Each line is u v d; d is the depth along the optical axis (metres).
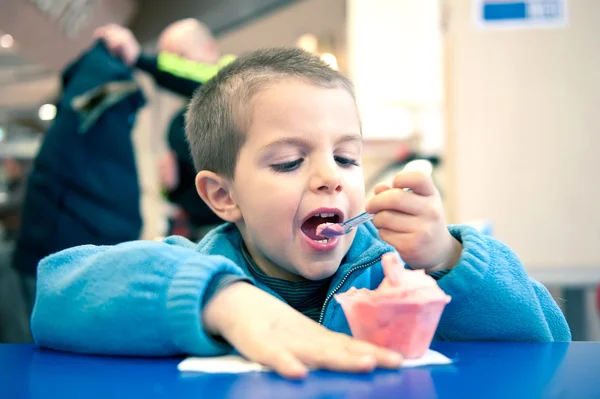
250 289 0.69
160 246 0.73
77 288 0.73
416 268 0.80
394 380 0.52
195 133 1.04
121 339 0.67
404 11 3.71
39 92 5.96
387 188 0.80
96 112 2.16
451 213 2.60
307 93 0.86
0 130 5.95
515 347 0.66
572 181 2.55
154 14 5.43
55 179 2.15
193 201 2.43
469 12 2.57
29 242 2.17
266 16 5.71
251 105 0.88
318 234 0.80
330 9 5.13
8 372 0.60
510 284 0.80
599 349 0.64
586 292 2.70
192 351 0.65
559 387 0.49
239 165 0.90
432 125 3.69
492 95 2.57
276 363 0.56
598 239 2.54
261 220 0.87
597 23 2.52
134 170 2.28
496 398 0.46
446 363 0.58
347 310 0.63
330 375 0.54
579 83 2.54
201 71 2.39
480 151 2.58
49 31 2.71
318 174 0.83
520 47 2.55
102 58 2.25
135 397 0.49
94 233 2.17
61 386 0.54
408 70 3.71
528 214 2.57
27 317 2.22
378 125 3.54
